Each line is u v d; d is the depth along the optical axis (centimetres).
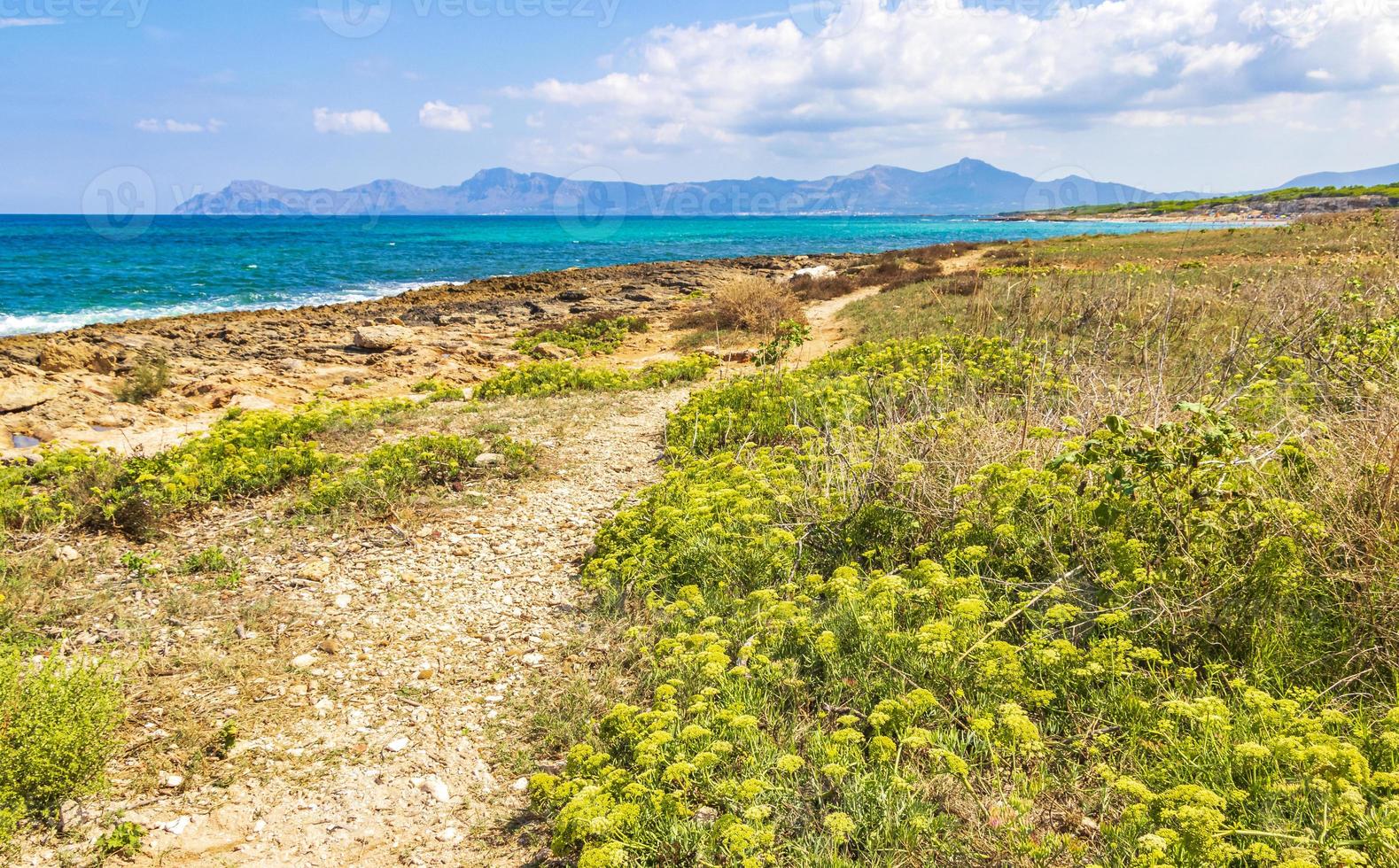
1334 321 904
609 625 527
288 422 1012
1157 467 442
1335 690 363
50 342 1862
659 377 1438
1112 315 1218
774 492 636
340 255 5884
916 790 328
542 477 838
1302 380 717
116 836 340
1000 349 1091
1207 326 1112
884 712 356
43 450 915
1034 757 343
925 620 445
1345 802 271
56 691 369
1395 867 250
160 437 1173
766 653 448
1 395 1362
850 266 3866
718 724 383
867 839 310
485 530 700
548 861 338
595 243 7794
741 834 289
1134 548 436
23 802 336
